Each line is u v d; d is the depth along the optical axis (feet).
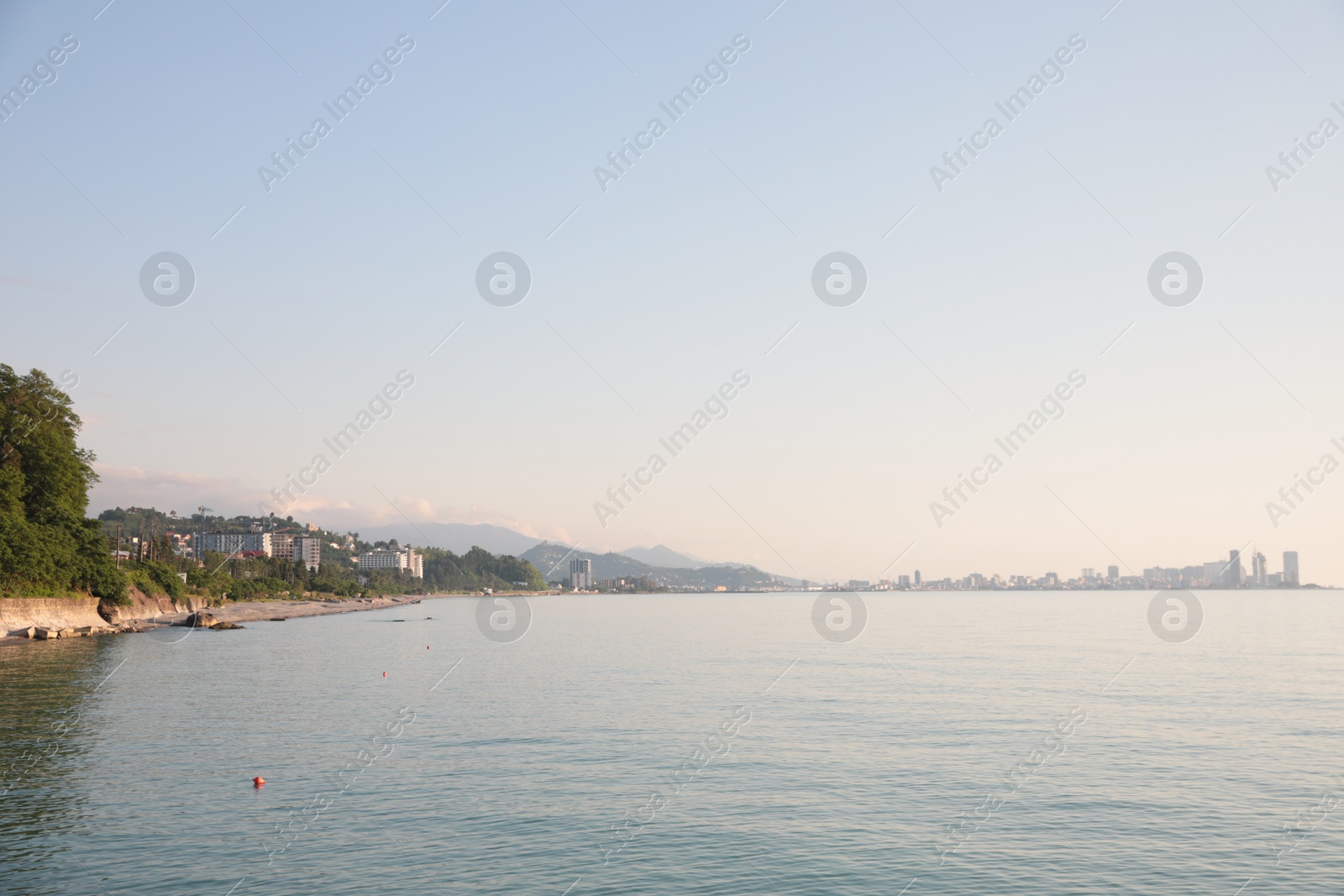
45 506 398.83
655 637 431.43
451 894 79.51
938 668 265.34
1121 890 82.28
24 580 376.07
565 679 241.14
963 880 84.43
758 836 96.94
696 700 197.67
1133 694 206.49
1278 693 207.92
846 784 119.24
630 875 84.99
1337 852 92.48
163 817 100.37
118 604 434.30
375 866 86.22
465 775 122.52
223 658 302.86
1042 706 186.29
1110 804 109.91
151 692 204.85
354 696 203.31
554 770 126.21
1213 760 134.00
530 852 91.15
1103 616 646.33
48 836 93.20
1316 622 544.21
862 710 182.29
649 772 125.59
